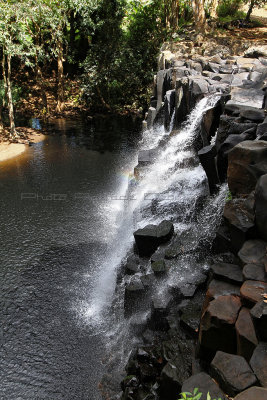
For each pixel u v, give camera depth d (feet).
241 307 9.78
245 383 7.76
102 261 24.71
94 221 29.96
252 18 66.18
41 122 58.34
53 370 16.75
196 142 21.86
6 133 51.85
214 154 16.61
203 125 20.53
